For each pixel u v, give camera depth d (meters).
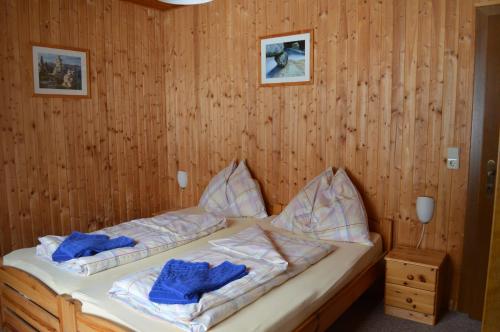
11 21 3.27
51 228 3.62
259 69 3.79
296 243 2.74
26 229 3.45
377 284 3.21
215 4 4.02
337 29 3.34
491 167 2.81
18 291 2.49
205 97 4.22
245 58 3.88
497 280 1.00
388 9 3.11
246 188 3.77
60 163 3.66
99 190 3.99
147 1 4.08
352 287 2.55
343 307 2.46
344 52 3.33
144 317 1.85
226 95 4.06
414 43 3.03
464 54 2.85
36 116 3.47
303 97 3.58
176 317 1.76
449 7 2.87
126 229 2.97
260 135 3.88
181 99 4.42
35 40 3.43
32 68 3.41
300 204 3.32
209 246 2.65
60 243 2.61
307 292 2.16
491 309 1.01
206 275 2.03
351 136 3.37
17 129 3.35
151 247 2.66
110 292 2.03
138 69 4.27
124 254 2.50
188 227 3.06
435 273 2.75
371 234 3.19
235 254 2.45
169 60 4.45
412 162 3.12
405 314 2.89
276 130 3.77
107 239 2.66
